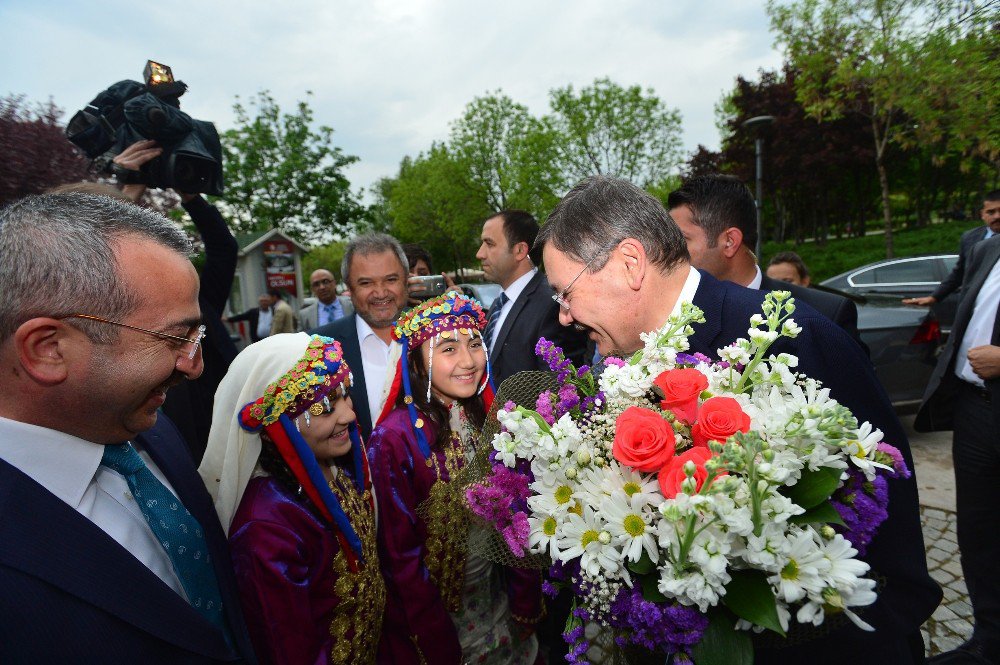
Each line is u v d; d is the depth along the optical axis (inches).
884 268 295.1
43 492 34.1
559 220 49.2
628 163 823.7
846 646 41.2
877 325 179.5
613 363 41.8
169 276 37.3
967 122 286.8
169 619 37.0
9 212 34.4
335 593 57.4
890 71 328.2
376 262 106.7
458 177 962.7
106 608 34.0
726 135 1020.5
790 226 1338.6
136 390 36.7
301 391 56.1
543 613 74.5
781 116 875.4
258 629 52.4
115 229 35.8
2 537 31.5
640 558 35.9
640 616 35.4
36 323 32.9
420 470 67.9
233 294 658.2
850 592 32.0
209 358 95.9
